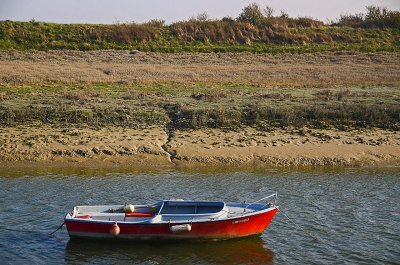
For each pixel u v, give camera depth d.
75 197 21.83
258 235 18.05
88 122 31.44
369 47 56.66
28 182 23.81
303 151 28.53
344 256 16.48
